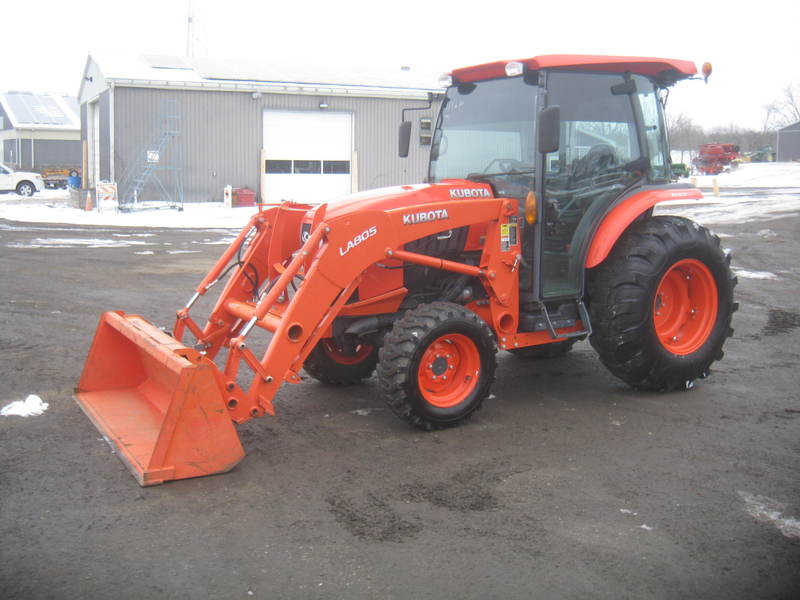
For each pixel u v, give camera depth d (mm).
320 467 4438
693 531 3670
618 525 3729
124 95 23875
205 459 4250
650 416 5371
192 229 19156
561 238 5492
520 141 5434
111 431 4742
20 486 4105
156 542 3525
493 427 5133
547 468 4434
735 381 6242
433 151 6070
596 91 5547
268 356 4523
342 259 4715
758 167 50719
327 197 27141
